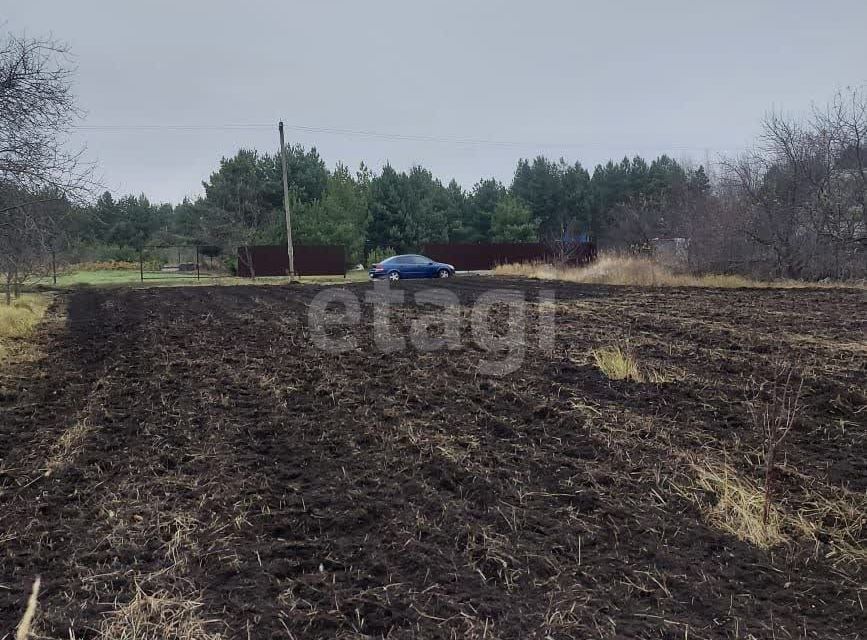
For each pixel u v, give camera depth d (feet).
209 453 14.53
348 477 13.12
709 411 16.87
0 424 17.03
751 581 9.36
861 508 11.43
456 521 11.12
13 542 10.49
